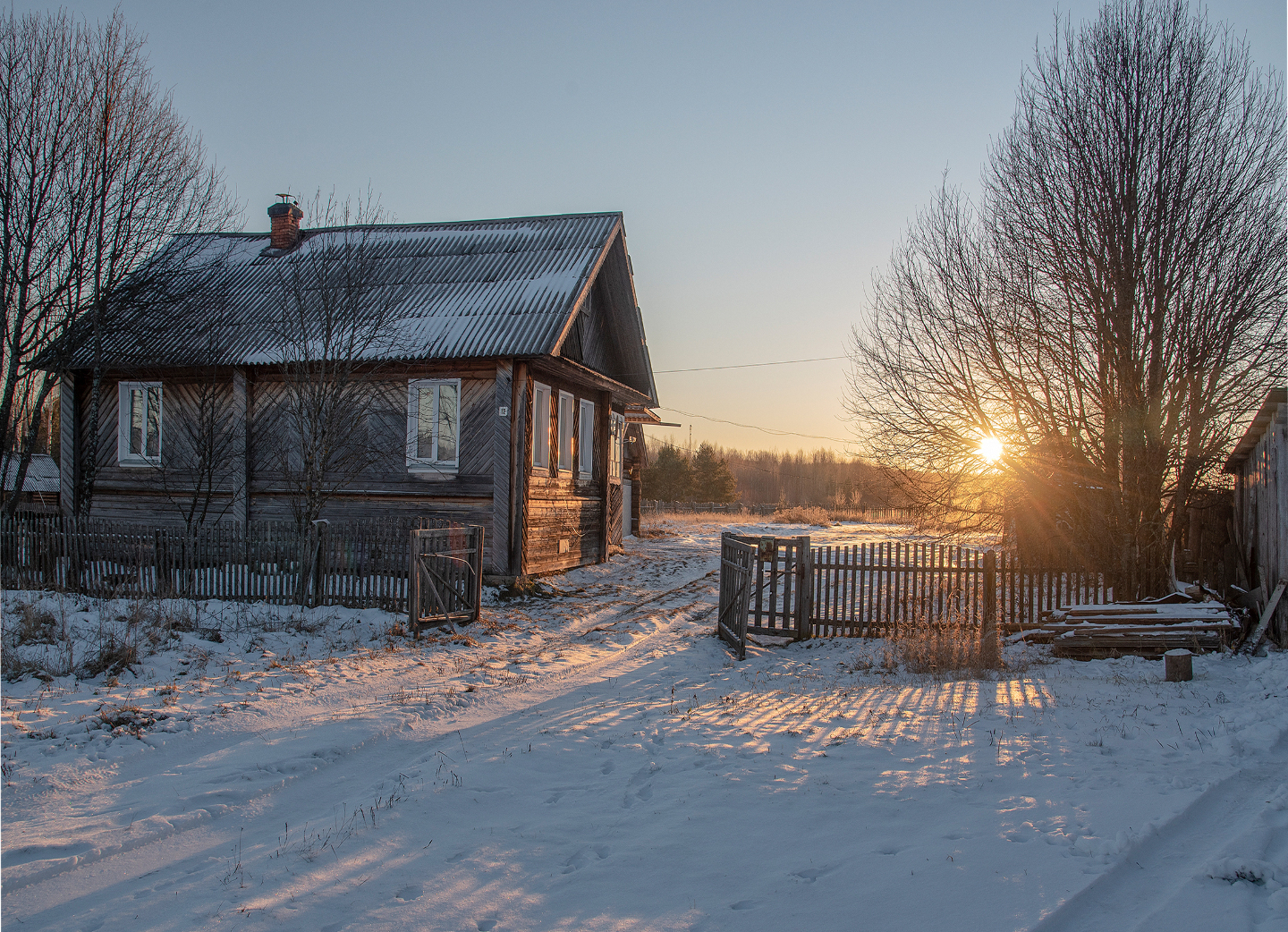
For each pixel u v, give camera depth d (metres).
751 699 8.61
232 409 17.86
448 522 15.84
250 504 17.56
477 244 19.98
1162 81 12.08
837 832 4.80
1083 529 13.06
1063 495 13.09
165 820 5.10
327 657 9.93
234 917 3.94
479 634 12.17
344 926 3.85
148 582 13.35
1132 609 10.47
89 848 4.66
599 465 21.91
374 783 6.04
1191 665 8.92
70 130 15.04
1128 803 4.94
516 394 16.38
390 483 17.00
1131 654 10.01
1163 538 12.20
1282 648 9.64
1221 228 11.77
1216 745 6.07
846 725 7.24
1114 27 12.50
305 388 15.72
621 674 10.16
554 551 18.66
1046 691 8.28
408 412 16.95
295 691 8.35
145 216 16.00
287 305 17.73
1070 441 12.75
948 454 13.88
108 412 18.78
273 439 17.50
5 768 5.77
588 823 5.14
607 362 21.94
